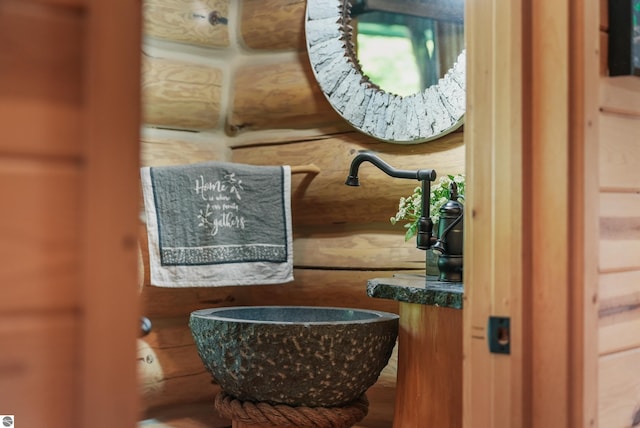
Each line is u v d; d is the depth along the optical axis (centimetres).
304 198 301
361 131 286
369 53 285
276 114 309
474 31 140
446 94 268
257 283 288
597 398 137
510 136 134
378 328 230
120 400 79
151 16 300
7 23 73
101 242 78
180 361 304
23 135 74
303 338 222
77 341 77
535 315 134
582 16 132
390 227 287
